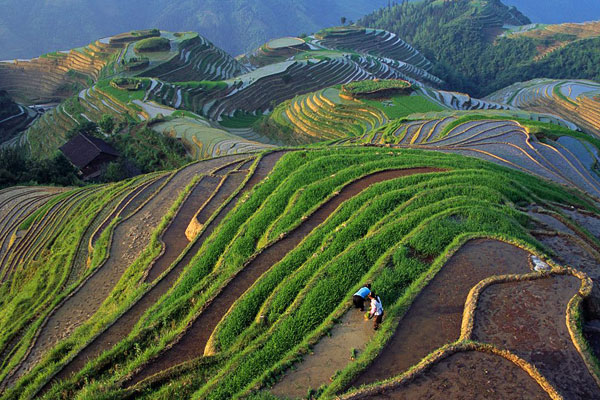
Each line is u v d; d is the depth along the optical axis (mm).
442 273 16922
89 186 54438
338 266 18391
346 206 24438
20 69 174875
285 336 15469
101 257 31047
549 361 12734
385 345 13922
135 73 130875
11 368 21641
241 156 47562
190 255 27109
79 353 19281
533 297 15164
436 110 88438
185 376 15141
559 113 125500
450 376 12414
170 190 40625
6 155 65062
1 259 40656
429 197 23078
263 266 21297
